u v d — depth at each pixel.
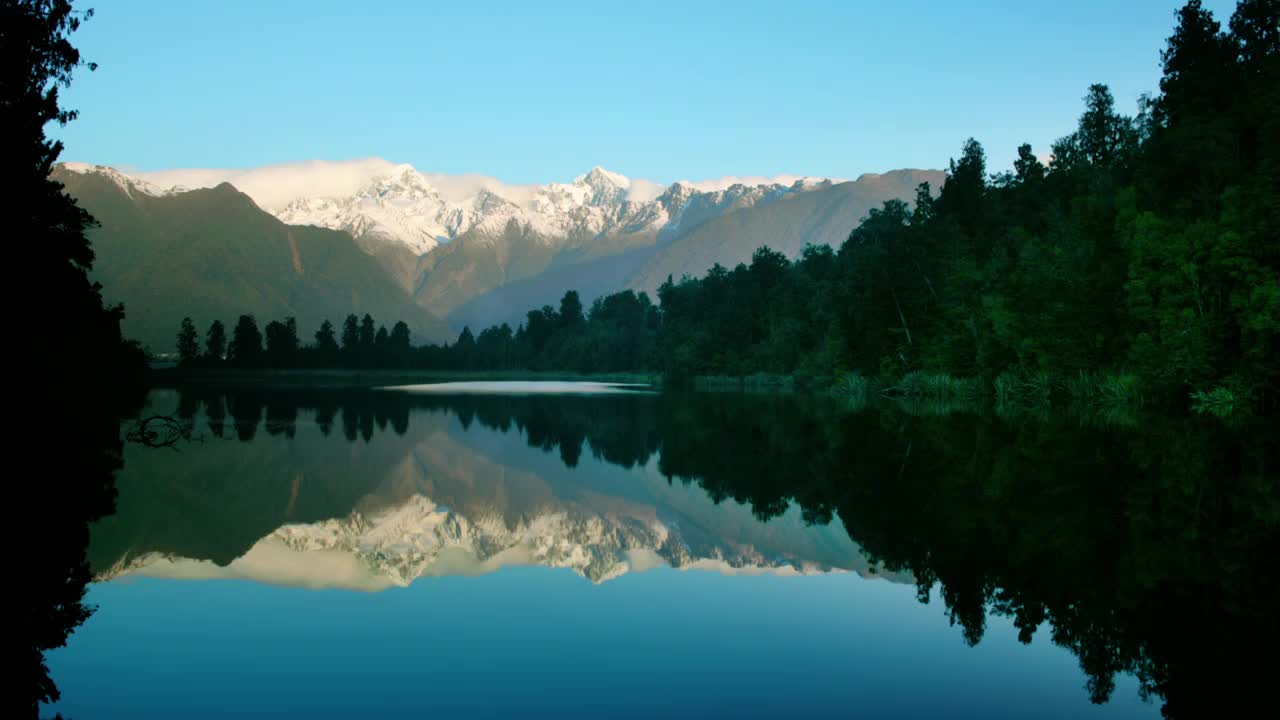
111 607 15.32
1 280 36.88
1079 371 71.12
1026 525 22.08
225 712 10.66
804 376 134.38
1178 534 20.56
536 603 15.98
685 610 15.52
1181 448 37.03
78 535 21.36
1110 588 16.28
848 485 30.36
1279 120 53.94
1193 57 76.62
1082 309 70.19
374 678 11.88
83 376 54.38
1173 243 57.53
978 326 85.94
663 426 60.31
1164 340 57.28
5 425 42.31
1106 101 103.62
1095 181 86.62
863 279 101.44
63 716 10.47
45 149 38.69
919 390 93.69
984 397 82.94
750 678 11.99
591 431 57.03
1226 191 56.06
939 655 12.91
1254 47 72.19
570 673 12.16
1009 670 12.26
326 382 192.00
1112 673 12.17
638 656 12.92
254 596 16.20
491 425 61.84
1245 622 14.11
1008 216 106.75
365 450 43.59
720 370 164.62
